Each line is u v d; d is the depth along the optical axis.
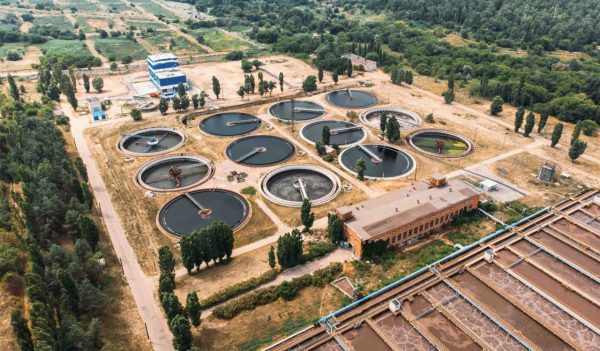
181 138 169.12
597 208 102.62
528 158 152.38
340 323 70.81
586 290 78.06
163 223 118.06
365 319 71.12
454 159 151.62
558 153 156.50
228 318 87.00
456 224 116.06
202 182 136.38
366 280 97.06
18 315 72.38
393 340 67.50
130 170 144.12
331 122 180.62
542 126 168.38
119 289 94.69
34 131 147.62
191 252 94.69
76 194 122.06
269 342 81.81
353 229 102.75
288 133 170.38
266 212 121.75
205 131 172.62
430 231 113.50
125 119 183.75
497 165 147.62
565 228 95.44
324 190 134.50
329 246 106.25
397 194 117.62
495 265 84.00
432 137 171.38
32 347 72.50
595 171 144.75
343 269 100.19
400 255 105.06
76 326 75.75
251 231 113.81
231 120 183.62
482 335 68.75
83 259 95.81
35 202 109.88
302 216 110.50
